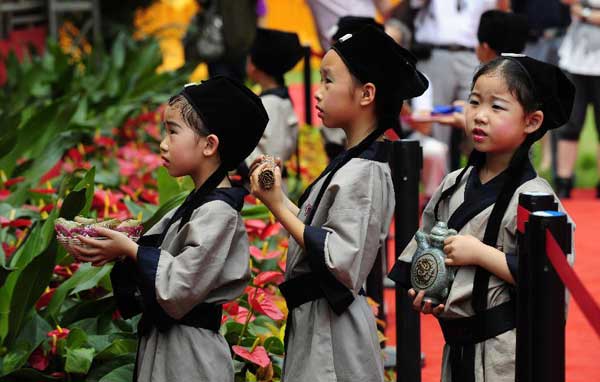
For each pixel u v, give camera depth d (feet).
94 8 103.30
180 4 147.54
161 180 39.55
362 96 27.81
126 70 69.62
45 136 47.19
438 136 61.46
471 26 62.39
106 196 39.01
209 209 26.96
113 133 59.52
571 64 74.18
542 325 23.59
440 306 26.48
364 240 26.99
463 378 26.35
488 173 27.22
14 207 41.24
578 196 78.07
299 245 27.12
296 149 49.62
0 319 31.48
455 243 25.94
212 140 27.35
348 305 27.02
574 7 73.67
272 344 33.63
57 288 33.04
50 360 31.68
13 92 68.39
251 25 87.86
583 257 59.41
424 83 29.09
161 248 27.66
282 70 45.57
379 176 27.68
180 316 26.63
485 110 26.40
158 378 26.96
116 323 33.06
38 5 102.17
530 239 23.58
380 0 65.67
